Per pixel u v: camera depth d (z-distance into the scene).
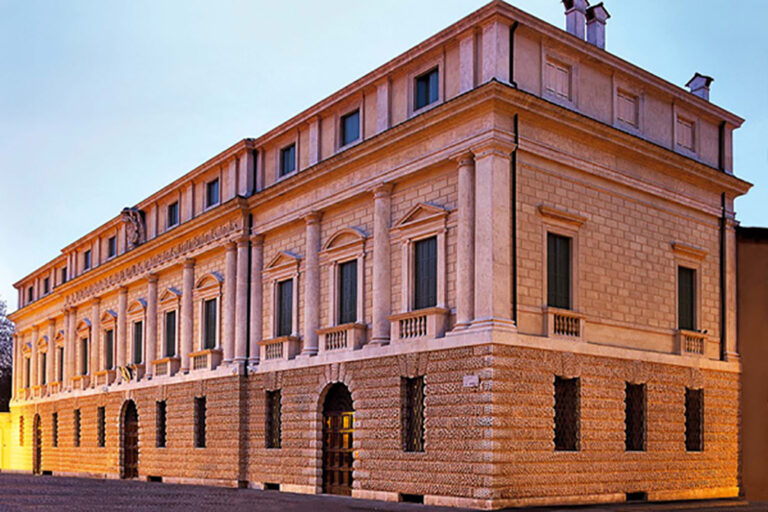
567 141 26.22
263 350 33.94
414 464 25.44
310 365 30.67
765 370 32.09
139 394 42.62
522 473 23.47
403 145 27.42
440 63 26.77
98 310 49.69
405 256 27.09
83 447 48.97
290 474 31.28
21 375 63.38
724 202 32.12
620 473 26.28
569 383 25.58
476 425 23.38
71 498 27.61
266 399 33.34
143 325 43.81
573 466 24.89
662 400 28.19
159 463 39.97
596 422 25.78
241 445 34.09
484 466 22.95
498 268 23.73
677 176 30.09
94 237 51.12
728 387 31.00
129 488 33.72
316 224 31.67
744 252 32.91
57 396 53.88
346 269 30.36
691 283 30.64
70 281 52.25
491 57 24.75
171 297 41.09
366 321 28.83
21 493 30.12
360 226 29.66
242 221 35.50
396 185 28.05
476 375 23.52
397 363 26.48
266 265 34.75
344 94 30.56
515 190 24.56
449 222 25.67
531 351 24.17
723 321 31.44
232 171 37.00
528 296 24.58
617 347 26.84
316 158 32.06
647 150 28.44
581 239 26.34
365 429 27.56
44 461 55.09
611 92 28.16
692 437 29.67
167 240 41.03
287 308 33.47
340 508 23.44
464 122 25.19
